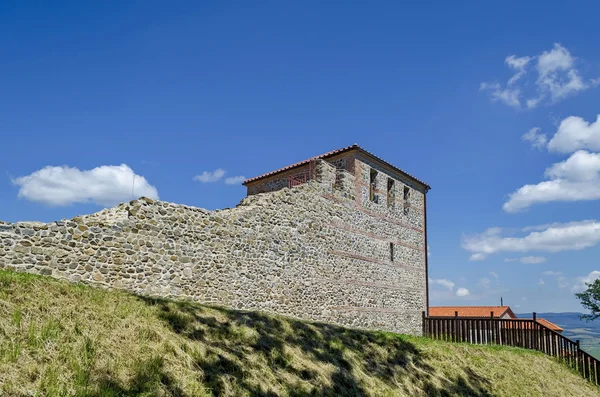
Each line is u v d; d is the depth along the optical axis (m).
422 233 27.80
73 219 12.41
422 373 14.12
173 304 11.80
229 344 10.77
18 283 9.80
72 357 7.94
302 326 13.51
